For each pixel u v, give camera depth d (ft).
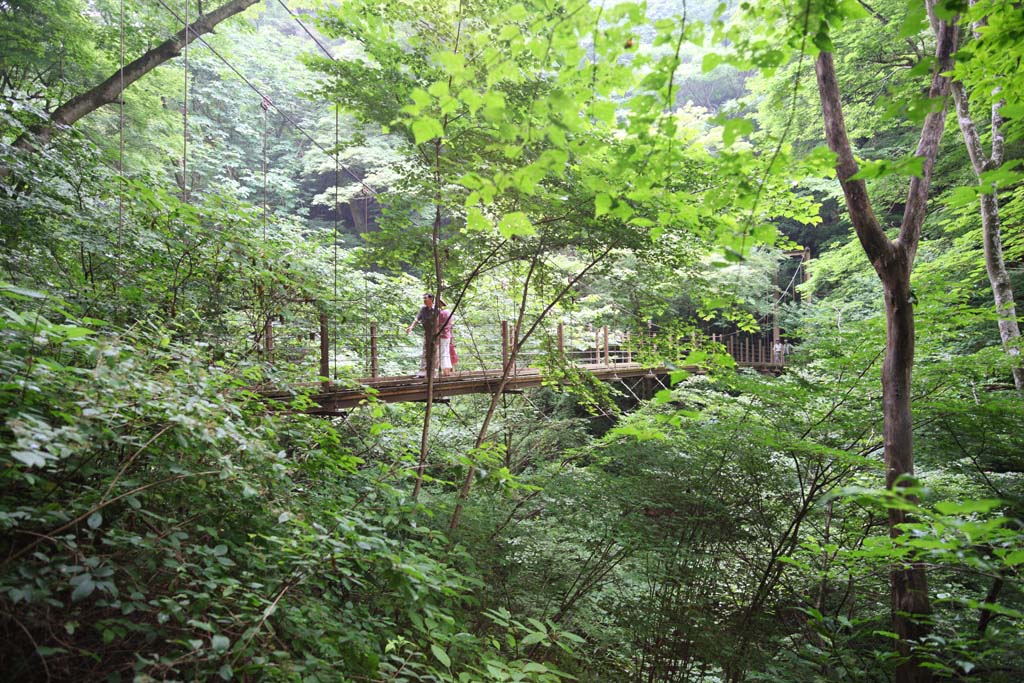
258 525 9.00
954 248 30.40
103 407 6.84
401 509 11.80
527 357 32.55
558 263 24.54
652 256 18.89
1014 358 16.21
